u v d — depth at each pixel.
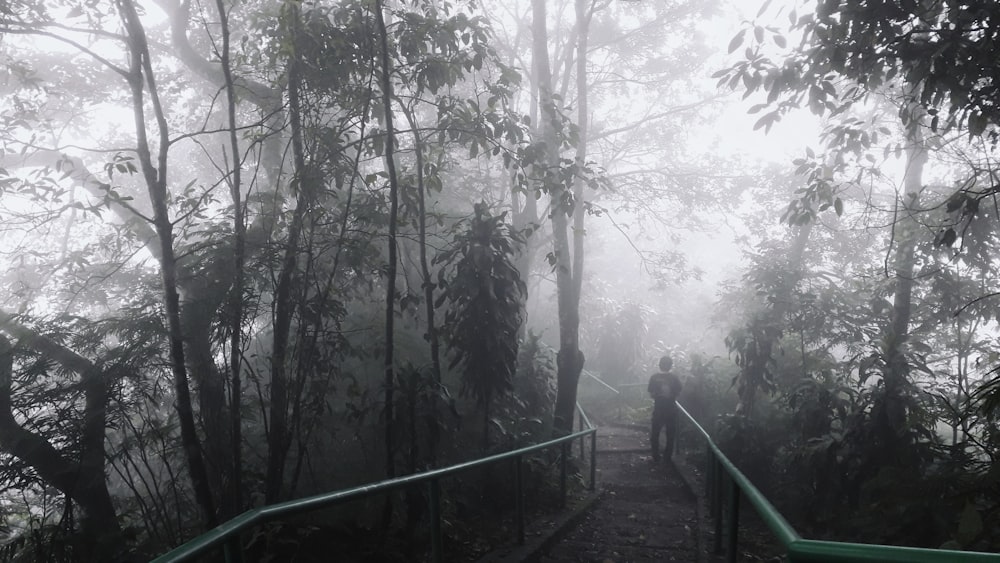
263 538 5.21
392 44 6.30
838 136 5.81
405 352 8.84
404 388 6.07
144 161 4.96
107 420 6.19
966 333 10.24
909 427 6.30
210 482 6.29
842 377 8.73
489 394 7.30
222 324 5.58
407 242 9.66
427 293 6.65
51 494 6.73
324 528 5.92
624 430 14.90
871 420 7.15
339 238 5.91
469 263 7.05
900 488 5.28
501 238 7.20
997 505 4.54
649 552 6.41
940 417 6.28
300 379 5.87
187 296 6.54
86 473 6.24
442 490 6.62
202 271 6.08
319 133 5.88
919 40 4.75
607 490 9.45
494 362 7.14
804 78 5.12
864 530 5.70
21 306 6.56
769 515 2.34
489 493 7.40
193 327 5.95
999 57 4.33
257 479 6.31
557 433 9.88
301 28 5.64
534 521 7.12
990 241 7.75
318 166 5.86
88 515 6.75
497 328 7.09
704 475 9.72
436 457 6.43
